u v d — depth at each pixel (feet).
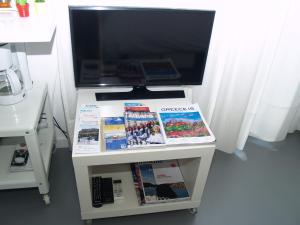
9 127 3.85
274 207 5.19
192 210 4.92
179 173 5.10
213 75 5.47
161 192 4.67
